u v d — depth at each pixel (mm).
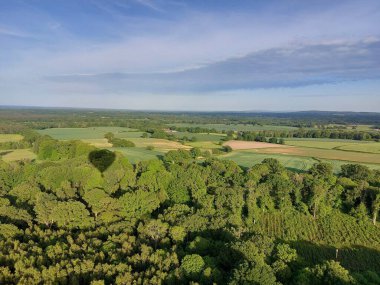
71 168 90438
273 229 81688
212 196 84125
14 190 83625
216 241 58344
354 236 78125
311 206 89125
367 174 113938
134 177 91375
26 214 67688
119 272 47281
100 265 48750
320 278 48312
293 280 48312
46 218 65938
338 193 93375
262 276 44844
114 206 70125
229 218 66062
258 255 51625
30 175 99562
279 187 91688
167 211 70875
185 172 97812
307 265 55438
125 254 53625
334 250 72562
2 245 54281
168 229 61312
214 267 49688
